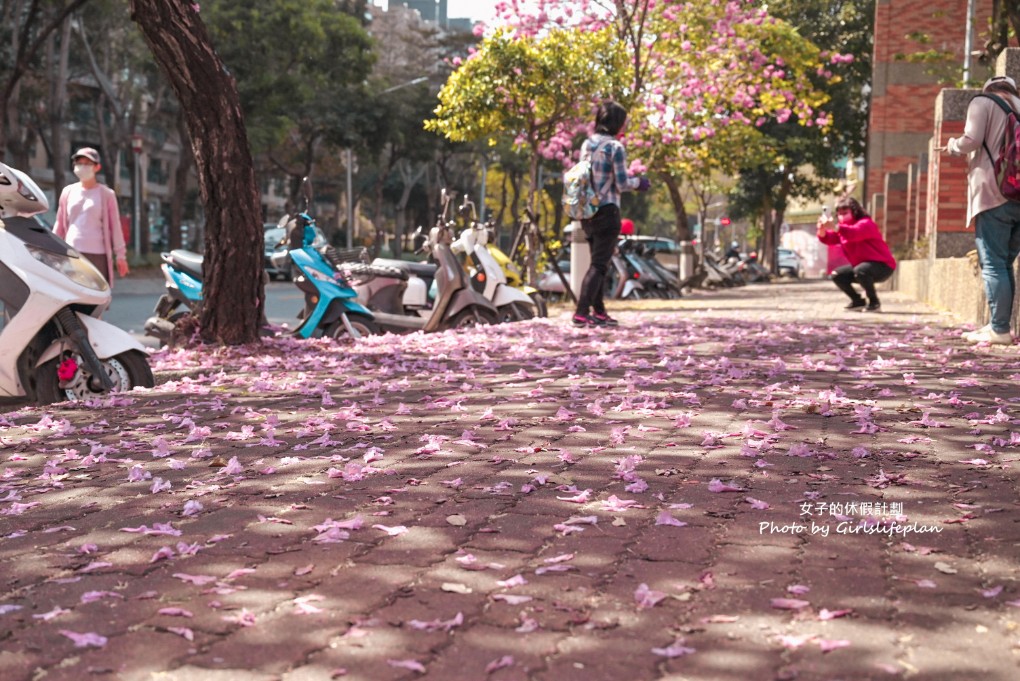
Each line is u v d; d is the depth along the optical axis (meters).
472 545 3.38
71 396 6.95
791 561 3.16
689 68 23.47
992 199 8.77
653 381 7.13
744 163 27.84
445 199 12.44
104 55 45.41
